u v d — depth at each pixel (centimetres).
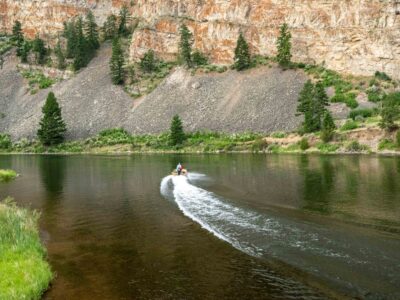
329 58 13638
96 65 16425
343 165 5659
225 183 4219
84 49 16688
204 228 2462
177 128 11262
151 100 13888
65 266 2000
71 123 13250
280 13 15188
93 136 12631
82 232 2631
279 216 2583
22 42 17762
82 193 4150
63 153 11562
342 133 8962
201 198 3409
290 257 1836
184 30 15312
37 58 16950
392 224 2342
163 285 1714
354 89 11938
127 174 5612
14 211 2794
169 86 14400
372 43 12862
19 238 2189
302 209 2806
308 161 6512
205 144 10850
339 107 10988
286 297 1520
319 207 2870
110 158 8938
